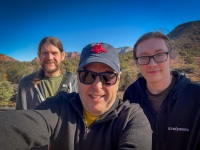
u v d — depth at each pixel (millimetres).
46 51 901
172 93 615
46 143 393
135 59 692
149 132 403
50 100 450
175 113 600
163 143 611
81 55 463
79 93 438
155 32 648
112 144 413
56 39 918
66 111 432
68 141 413
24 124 360
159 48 630
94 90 422
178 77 644
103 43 460
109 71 429
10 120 354
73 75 946
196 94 596
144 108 656
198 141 582
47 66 908
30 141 359
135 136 381
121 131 403
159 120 618
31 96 888
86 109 430
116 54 454
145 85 698
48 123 403
